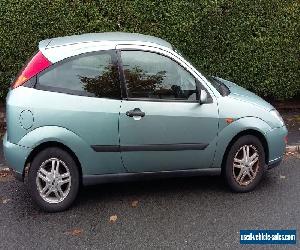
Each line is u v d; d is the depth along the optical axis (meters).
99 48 5.28
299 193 5.80
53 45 5.35
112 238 4.78
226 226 5.01
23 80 5.14
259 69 8.38
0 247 4.62
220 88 5.71
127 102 5.24
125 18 7.84
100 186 5.98
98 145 5.21
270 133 5.73
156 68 5.37
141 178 5.48
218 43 8.15
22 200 5.61
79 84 5.20
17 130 5.05
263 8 8.11
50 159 5.18
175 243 4.69
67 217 5.20
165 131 5.34
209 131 5.48
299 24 8.24
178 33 7.98
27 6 7.60
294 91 8.58
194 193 5.78
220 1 7.96
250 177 5.79
